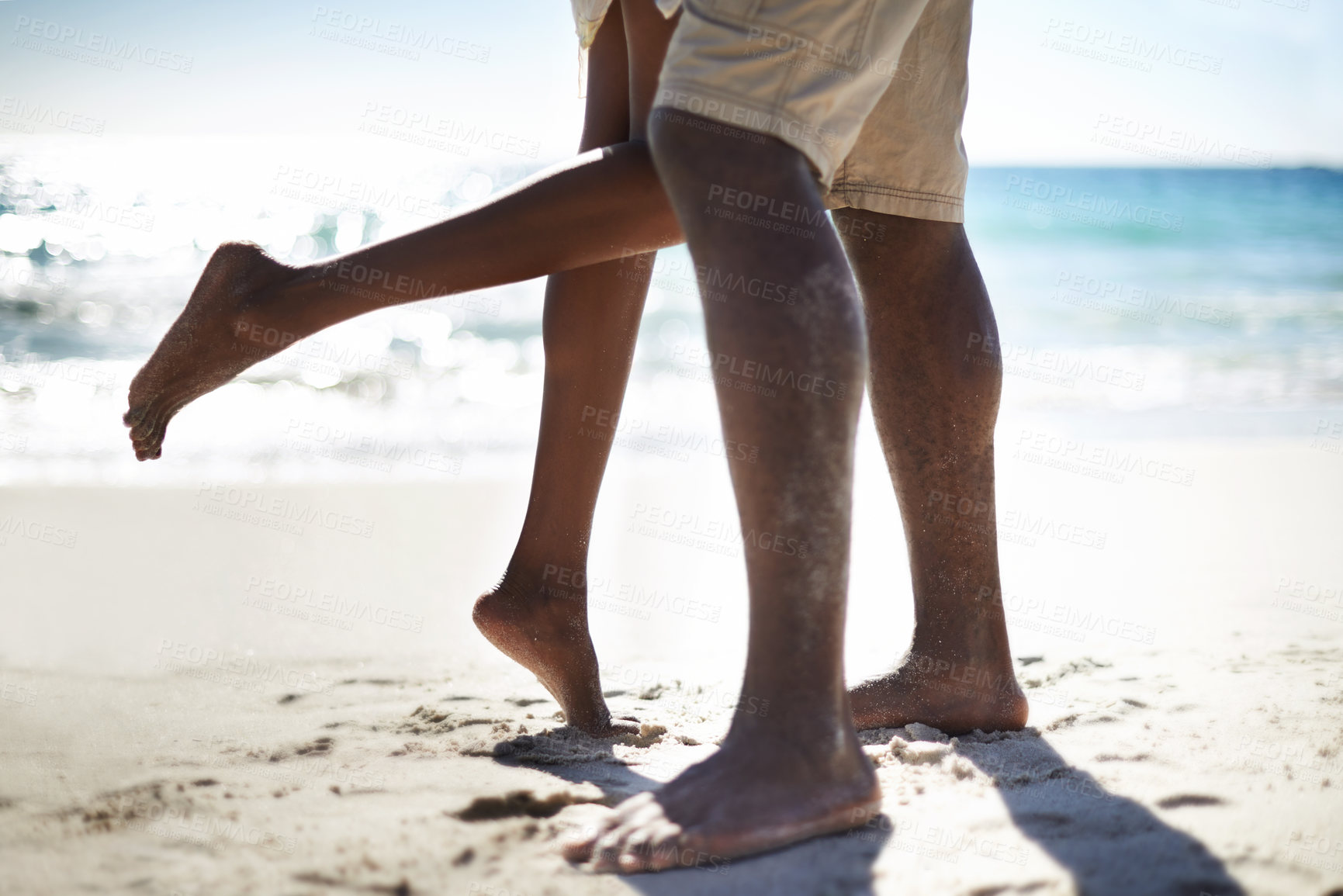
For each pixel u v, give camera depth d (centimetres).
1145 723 130
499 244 114
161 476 391
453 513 329
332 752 121
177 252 1172
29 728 129
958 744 124
